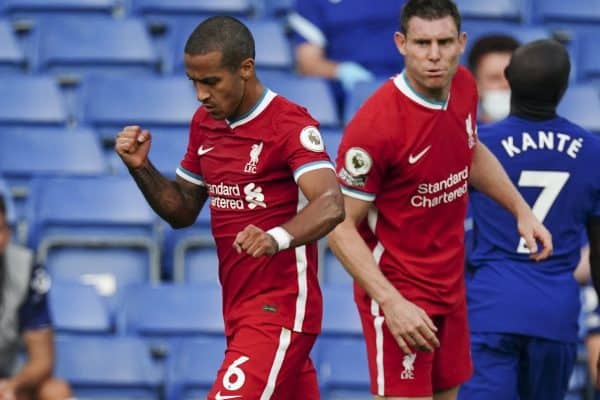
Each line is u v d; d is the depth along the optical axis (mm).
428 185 18031
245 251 15250
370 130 17781
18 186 31875
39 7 37938
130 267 29484
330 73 34531
